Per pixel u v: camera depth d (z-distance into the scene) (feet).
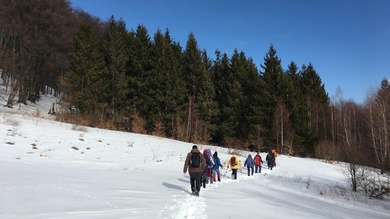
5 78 148.25
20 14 128.57
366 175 61.77
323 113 181.06
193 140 126.62
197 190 31.48
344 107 200.95
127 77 138.72
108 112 126.21
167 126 137.08
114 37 142.82
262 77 160.56
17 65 123.85
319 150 138.72
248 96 160.25
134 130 116.26
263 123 146.20
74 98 116.47
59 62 139.23
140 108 135.44
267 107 149.38
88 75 123.34
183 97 143.95
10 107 117.60
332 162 119.75
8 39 136.15
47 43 136.05
